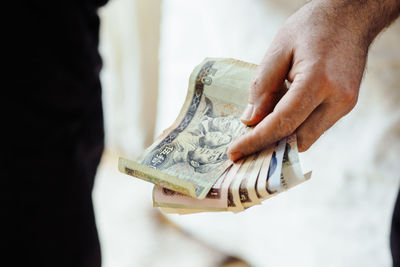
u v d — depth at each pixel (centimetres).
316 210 141
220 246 172
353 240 136
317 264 142
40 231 82
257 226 157
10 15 70
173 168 77
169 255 173
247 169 71
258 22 142
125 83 213
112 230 185
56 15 74
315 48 71
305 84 69
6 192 76
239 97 87
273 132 71
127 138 224
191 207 72
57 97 78
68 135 82
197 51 162
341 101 72
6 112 73
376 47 128
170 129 86
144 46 202
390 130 128
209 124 85
